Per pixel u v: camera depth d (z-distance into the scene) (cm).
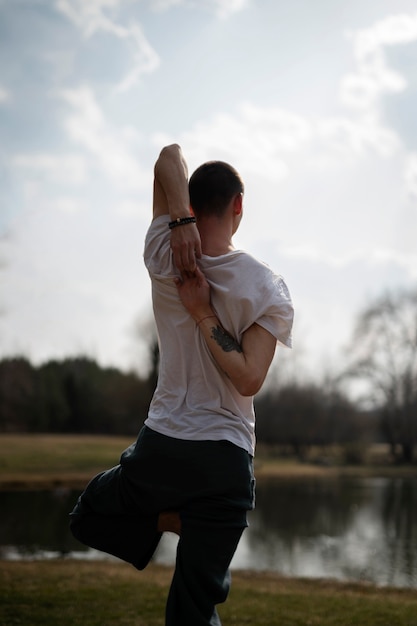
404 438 5478
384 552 1719
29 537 1772
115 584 863
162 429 207
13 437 5788
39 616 650
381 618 711
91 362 7156
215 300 206
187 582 200
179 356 209
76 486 3331
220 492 201
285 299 205
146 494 206
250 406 214
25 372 6731
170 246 214
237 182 221
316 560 1588
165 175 213
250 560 1570
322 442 6247
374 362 5272
